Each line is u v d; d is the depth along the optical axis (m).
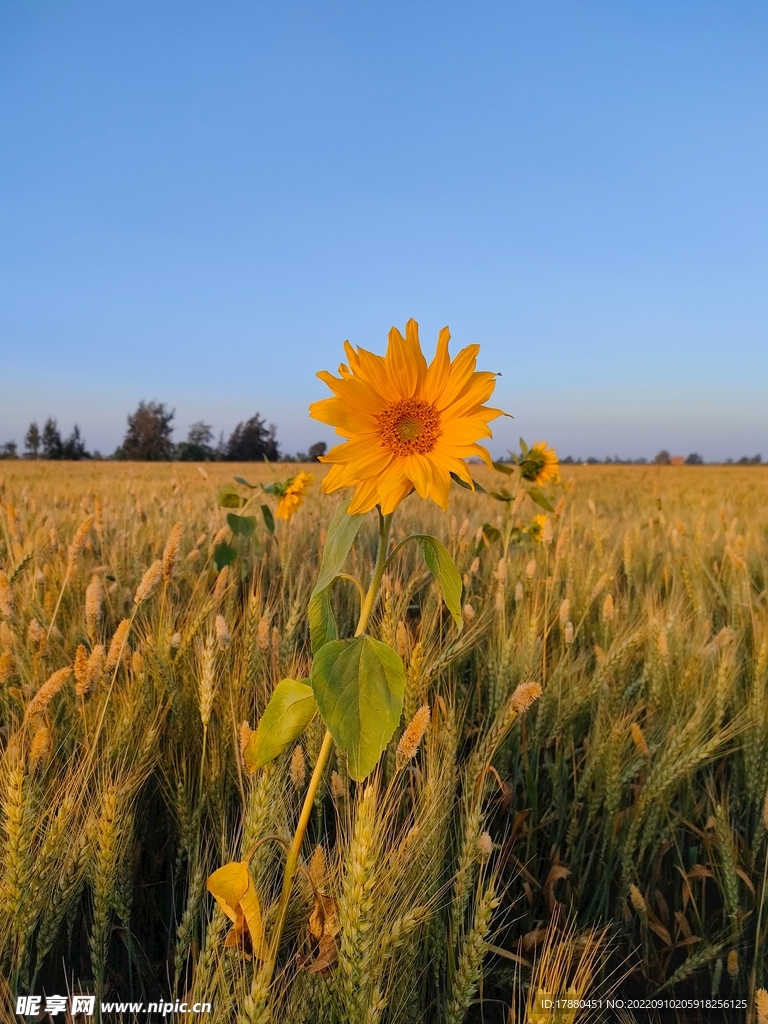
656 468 48.09
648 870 2.85
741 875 2.45
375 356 1.64
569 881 2.71
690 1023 2.31
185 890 2.47
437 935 2.10
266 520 5.28
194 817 2.37
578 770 3.22
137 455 77.62
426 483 1.54
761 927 2.54
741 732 2.94
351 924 1.58
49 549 4.52
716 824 2.56
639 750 2.77
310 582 4.47
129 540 5.15
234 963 1.75
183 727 2.75
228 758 2.55
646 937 2.46
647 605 3.90
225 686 2.72
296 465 33.91
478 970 1.82
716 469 50.03
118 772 2.29
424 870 2.00
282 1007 1.72
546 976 1.76
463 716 2.85
